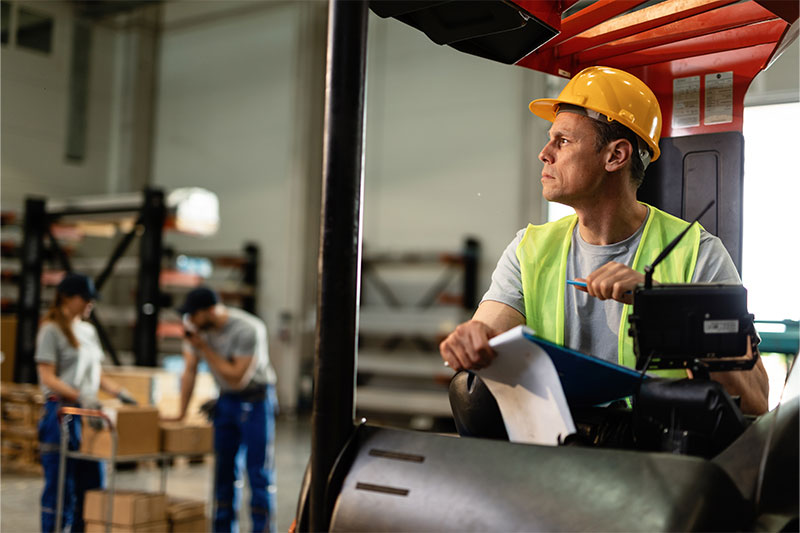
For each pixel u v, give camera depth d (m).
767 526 1.13
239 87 13.23
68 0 13.33
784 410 1.24
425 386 11.38
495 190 10.88
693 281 1.79
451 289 11.38
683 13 2.11
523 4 1.86
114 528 4.80
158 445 5.19
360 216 1.35
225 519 5.22
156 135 14.01
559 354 1.29
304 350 12.41
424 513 1.22
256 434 5.21
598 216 1.86
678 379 1.33
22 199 12.69
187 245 13.55
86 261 11.59
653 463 1.13
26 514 5.97
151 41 14.02
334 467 1.33
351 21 1.33
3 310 10.31
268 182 12.85
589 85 1.84
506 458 1.22
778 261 3.64
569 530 1.11
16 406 7.50
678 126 2.28
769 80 3.29
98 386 5.73
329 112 1.33
